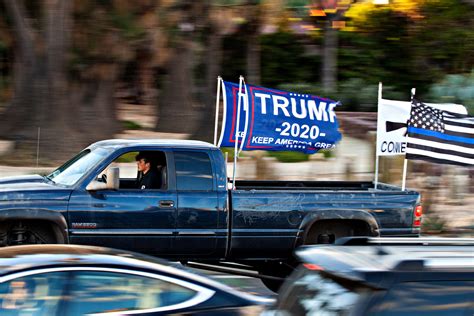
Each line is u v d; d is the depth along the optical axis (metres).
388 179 36.09
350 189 27.64
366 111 62.31
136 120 58.12
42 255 13.12
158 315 12.70
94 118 48.69
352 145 43.59
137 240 22.86
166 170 23.38
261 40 67.56
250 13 57.44
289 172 39.62
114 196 22.77
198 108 55.31
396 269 10.38
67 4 46.53
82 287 12.59
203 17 52.91
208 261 23.98
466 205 35.41
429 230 33.12
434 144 27.34
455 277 10.34
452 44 69.81
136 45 51.91
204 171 23.58
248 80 64.12
